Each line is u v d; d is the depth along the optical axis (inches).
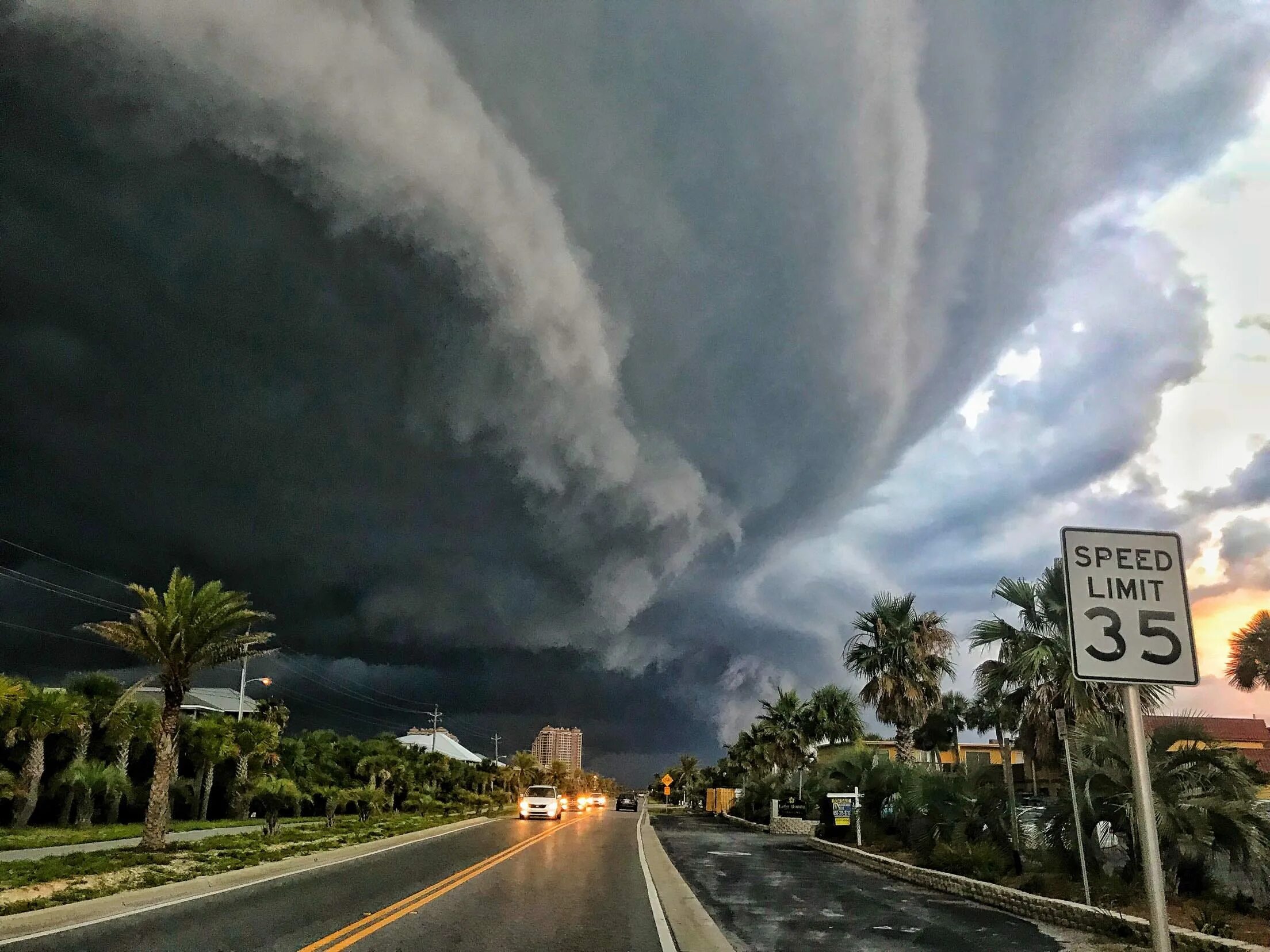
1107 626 195.6
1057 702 701.9
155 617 905.5
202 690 2495.1
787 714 1894.7
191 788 1540.4
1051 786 869.2
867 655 1237.1
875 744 1797.5
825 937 444.8
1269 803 492.7
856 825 992.9
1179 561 201.8
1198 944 378.0
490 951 394.0
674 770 5177.2
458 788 2773.1
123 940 409.4
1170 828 469.4
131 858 756.6
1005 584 737.6
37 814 1294.3
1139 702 192.7
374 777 2065.7
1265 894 493.7
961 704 1457.9
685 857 965.8
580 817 2194.9
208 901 545.0
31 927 445.7
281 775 1733.5
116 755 1381.6
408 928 447.8
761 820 1669.5
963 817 725.9
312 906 523.2
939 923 493.0
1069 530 201.5
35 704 1164.5
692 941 430.0
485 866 800.3
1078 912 462.3
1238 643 540.1
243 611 951.0
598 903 563.2
